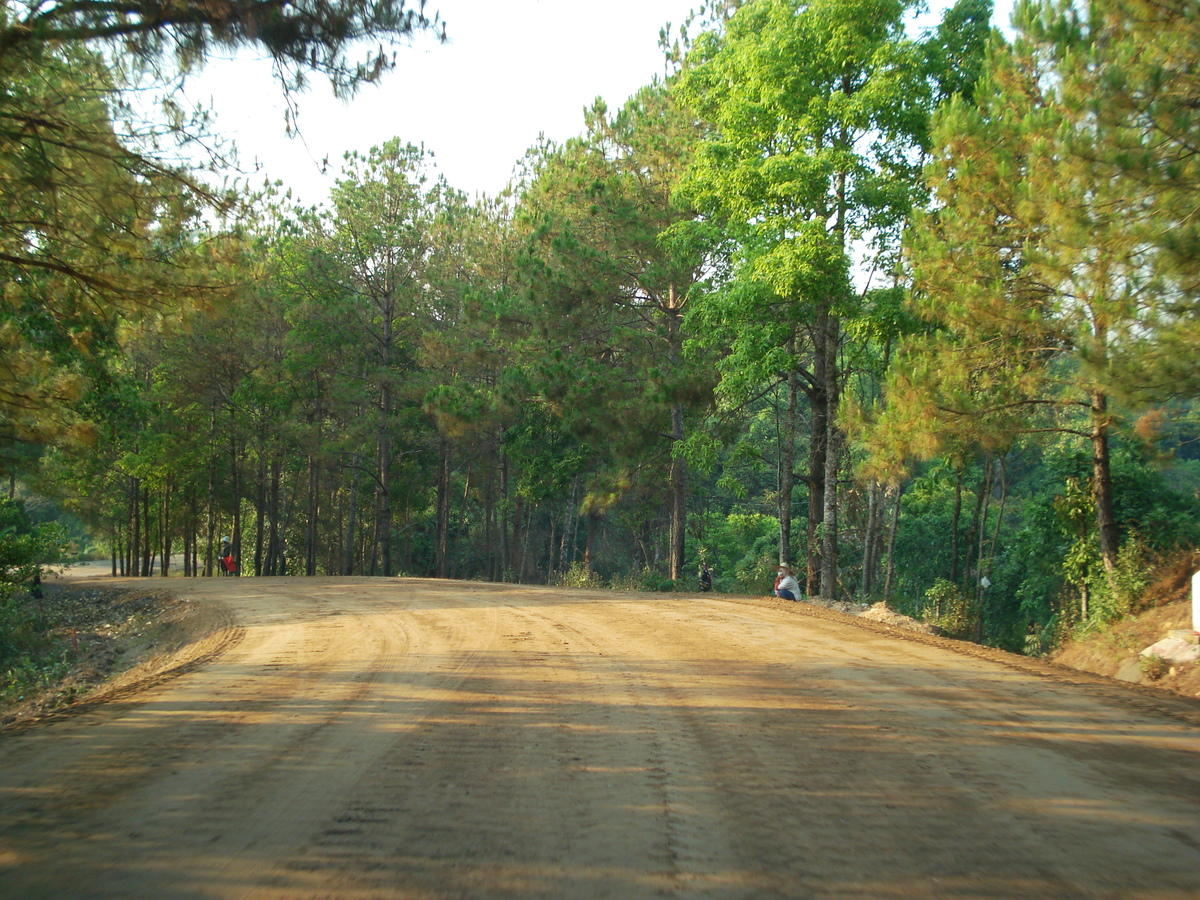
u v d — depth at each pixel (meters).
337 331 37.00
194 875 4.12
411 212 37.28
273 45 6.87
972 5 19.47
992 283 13.87
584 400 27.02
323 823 4.83
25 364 9.76
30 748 6.46
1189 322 9.71
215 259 9.64
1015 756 6.14
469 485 50.50
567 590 21.36
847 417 16.08
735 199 20.48
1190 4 9.05
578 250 27.52
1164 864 4.24
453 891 3.95
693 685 8.66
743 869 4.20
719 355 26.20
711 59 22.34
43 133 8.23
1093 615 15.70
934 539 40.69
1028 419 15.96
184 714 7.58
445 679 9.08
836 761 6.03
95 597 24.77
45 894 3.91
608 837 4.62
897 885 4.01
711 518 49.16
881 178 18.58
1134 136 9.62
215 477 44.84
